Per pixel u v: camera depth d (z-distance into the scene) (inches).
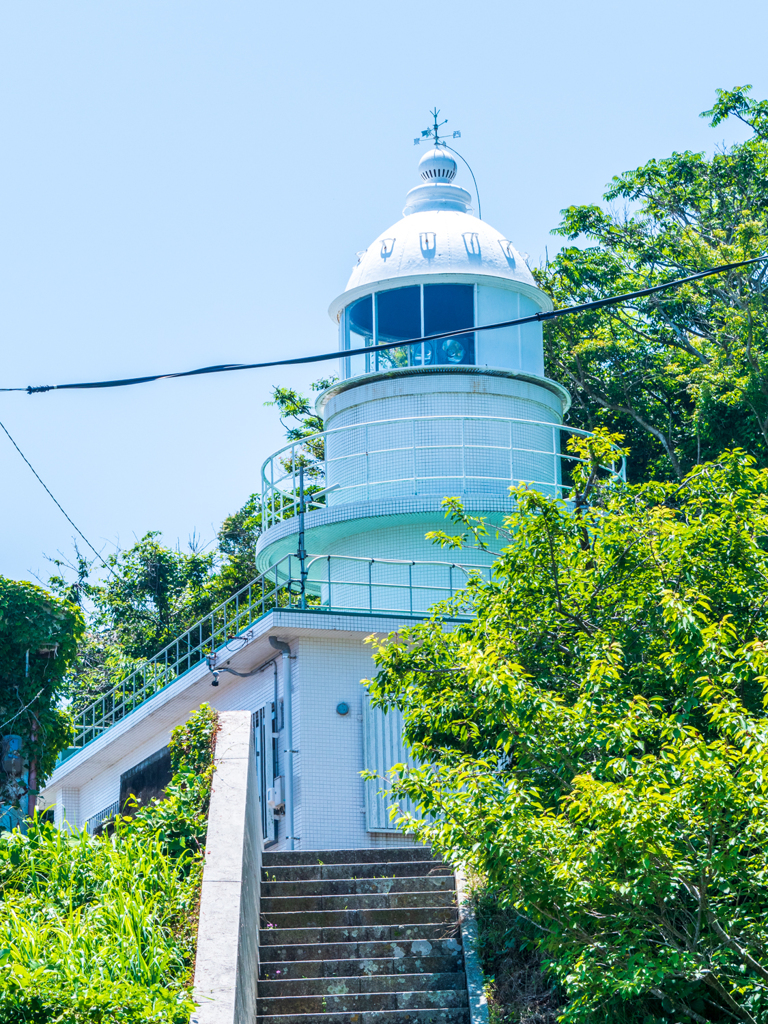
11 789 1057.5
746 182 1876.2
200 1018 548.1
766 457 1583.4
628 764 537.3
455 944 749.3
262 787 1114.1
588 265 1898.4
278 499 1961.1
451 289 1348.4
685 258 1827.0
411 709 703.1
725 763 509.0
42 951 569.0
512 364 1346.0
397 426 1312.7
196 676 1190.3
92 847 709.9
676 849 525.0
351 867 831.1
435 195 1456.7
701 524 675.4
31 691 1089.4
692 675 594.9
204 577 2258.9
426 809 628.7
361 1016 693.9
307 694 1074.7
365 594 1275.8
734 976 556.4
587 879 545.3
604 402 1948.8
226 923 628.4
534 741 591.5
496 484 1277.1
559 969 572.7
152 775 1358.3
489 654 605.6
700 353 1839.3
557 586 677.9
